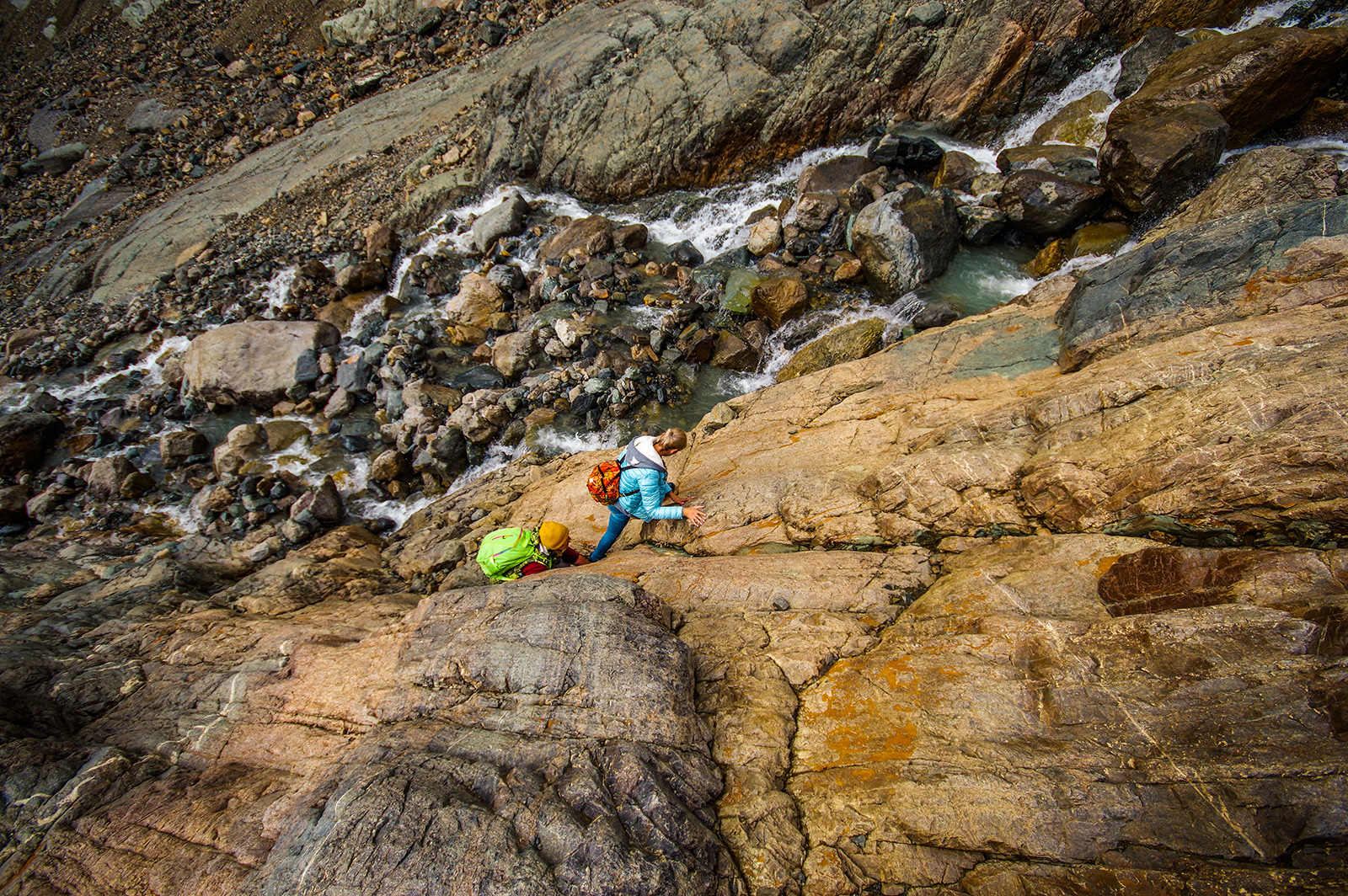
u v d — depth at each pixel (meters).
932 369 6.03
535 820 2.52
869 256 9.06
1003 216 9.14
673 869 2.43
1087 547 3.56
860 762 2.88
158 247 14.38
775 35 11.33
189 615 5.29
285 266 12.88
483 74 16.12
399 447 8.77
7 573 7.00
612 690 3.06
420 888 2.35
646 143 11.97
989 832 2.49
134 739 3.72
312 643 4.06
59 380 11.38
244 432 9.22
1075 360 5.06
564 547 5.09
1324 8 9.07
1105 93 10.02
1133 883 2.23
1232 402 3.62
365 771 2.80
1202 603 2.99
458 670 3.28
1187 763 2.46
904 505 4.53
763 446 6.05
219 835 2.92
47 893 2.84
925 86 10.82
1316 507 3.16
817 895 2.49
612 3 15.56
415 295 11.45
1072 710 2.79
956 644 3.26
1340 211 4.40
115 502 8.88
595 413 8.44
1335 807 2.16
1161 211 8.08
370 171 14.90
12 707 3.86
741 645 3.62
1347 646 2.54
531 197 13.04
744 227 10.90
